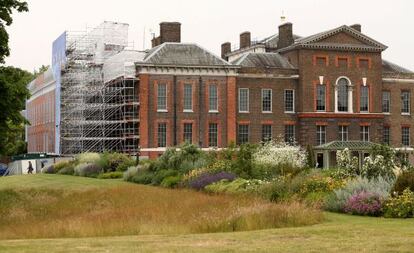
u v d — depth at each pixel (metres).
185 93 79.38
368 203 27.84
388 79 89.75
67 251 16.80
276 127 83.75
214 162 49.84
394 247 16.73
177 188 46.38
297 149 46.97
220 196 35.97
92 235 23.78
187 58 79.62
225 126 80.88
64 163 75.06
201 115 79.81
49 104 100.00
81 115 85.19
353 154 83.56
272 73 83.69
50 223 28.91
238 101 82.31
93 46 91.12
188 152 53.91
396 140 89.88
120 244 18.22
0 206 42.94
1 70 37.53
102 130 82.62
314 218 25.00
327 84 85.31
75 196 43.66
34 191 49.81
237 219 24.08
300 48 84.50
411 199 26.69
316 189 32.53
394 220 25.20
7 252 16.78
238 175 44.00
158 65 77.56
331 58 85.62
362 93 87.19
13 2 37.41
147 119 77.56
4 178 69.12
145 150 77.19
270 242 18.14
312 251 16.27
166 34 83.69
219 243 18.05
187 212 27.56
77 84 86.69
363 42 86.81
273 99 83.81
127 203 35.69
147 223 24.78
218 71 80.50
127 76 78.19
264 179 40.16
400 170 32.59
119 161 66.94
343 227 21.92
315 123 84.38
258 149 46.03
